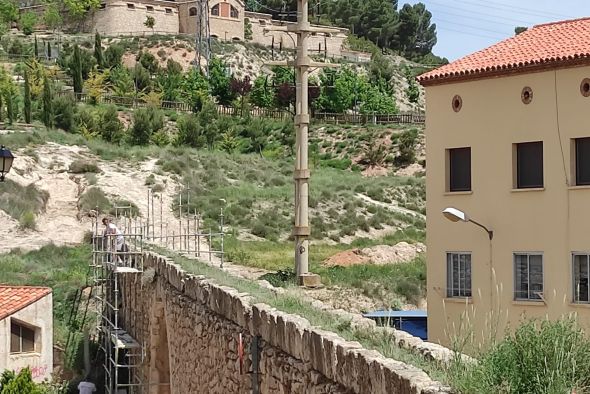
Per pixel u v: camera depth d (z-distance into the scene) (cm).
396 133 8638
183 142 7881
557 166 2695
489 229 2850
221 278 2023
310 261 4769
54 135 6444
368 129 8881
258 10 15550
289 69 10344
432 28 17725
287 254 4872
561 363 892
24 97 7738
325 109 10025
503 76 2812
